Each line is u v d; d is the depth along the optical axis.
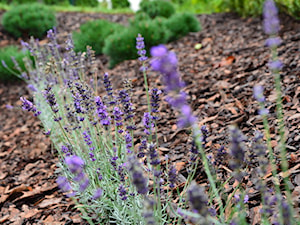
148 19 7.16
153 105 1.86
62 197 2.68
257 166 2.15
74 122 2.44
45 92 2.11
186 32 6.50
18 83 6.70
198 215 1.21
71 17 10.12
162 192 2.08
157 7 8.80
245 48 4.70
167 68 1.05
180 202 1.91
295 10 4.89
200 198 1.16
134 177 1.33
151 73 4.86
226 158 2.35
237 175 1.46
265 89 3.25
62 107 3.13
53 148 3.75
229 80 3.80
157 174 1.55
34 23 8.52
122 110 2.21
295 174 2.01
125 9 12.38
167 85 1.09
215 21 7.17
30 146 3.99
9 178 3.27
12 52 7.05
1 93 6.36
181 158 2.67
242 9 6.88
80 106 2.15
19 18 8.55
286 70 3.44
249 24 6.00
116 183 2.23
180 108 1.13
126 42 5.77
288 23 4.93
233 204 1.92
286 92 3.02
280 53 3.92
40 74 4.09
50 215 2.46
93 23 7.09
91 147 2.24
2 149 4.11
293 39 4.20
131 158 1.36
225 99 3.41
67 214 2.41
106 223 2.11
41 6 9.27
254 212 1.83
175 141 2.96
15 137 4.41
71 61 3.35
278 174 2.06
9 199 2.83
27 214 2.55
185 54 5.34
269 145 1.51
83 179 1.35
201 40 5.93
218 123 3.00
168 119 3.39
